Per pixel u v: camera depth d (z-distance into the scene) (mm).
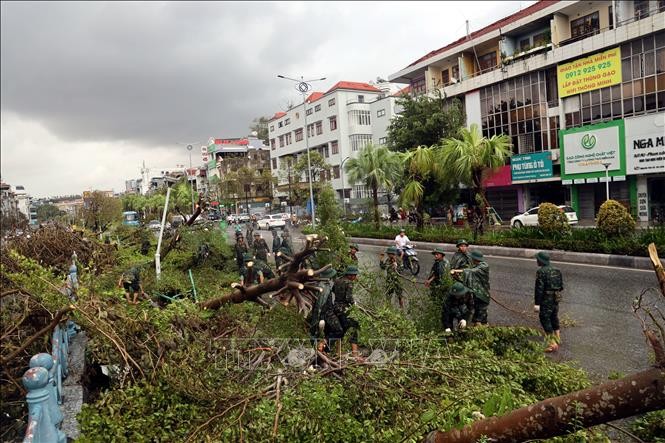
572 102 26094
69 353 5602
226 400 3836
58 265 10430
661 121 21547
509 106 29188
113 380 4477
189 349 4305
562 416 2545
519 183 29094
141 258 13258
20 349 4477
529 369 4809
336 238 10445
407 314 7973
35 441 2584
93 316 4309
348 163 27297
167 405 3973
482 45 31719
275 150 63594
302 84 33625
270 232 36406
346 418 3643
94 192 38438
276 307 6207
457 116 28766
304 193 48469
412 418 3695
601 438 3662
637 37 22484
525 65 27516
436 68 35531
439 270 7863
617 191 25141
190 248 13352
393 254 8742
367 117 49969
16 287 5266
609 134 23625
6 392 4762
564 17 26781
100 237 17031
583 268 13430
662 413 3998
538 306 7152
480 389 4012
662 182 23062
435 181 23812
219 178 65312
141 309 4777
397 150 30422
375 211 27000
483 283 7363
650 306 8891
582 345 7156
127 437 3701
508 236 18484
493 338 6055
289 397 3785
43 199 128750
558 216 16750
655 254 2721
